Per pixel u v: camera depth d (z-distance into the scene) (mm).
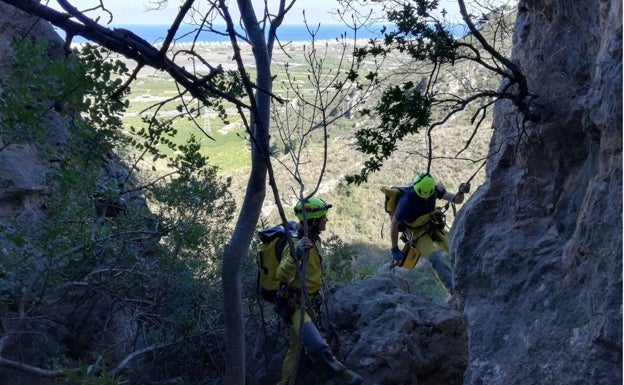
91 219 5941
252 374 7207
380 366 6445
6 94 4789
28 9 2527
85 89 4609
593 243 4172
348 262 9609
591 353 4023
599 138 4438
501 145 5648
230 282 5996
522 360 4516
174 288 7270
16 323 6277
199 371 7602
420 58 5125
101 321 7688
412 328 6727
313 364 6477
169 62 2619
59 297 7246
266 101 5465
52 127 7531
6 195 7117
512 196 5480
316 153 29891
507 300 5027
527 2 5641
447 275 7090
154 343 7340
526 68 5621
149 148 6723
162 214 7535
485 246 5438
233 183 31562
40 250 5539
